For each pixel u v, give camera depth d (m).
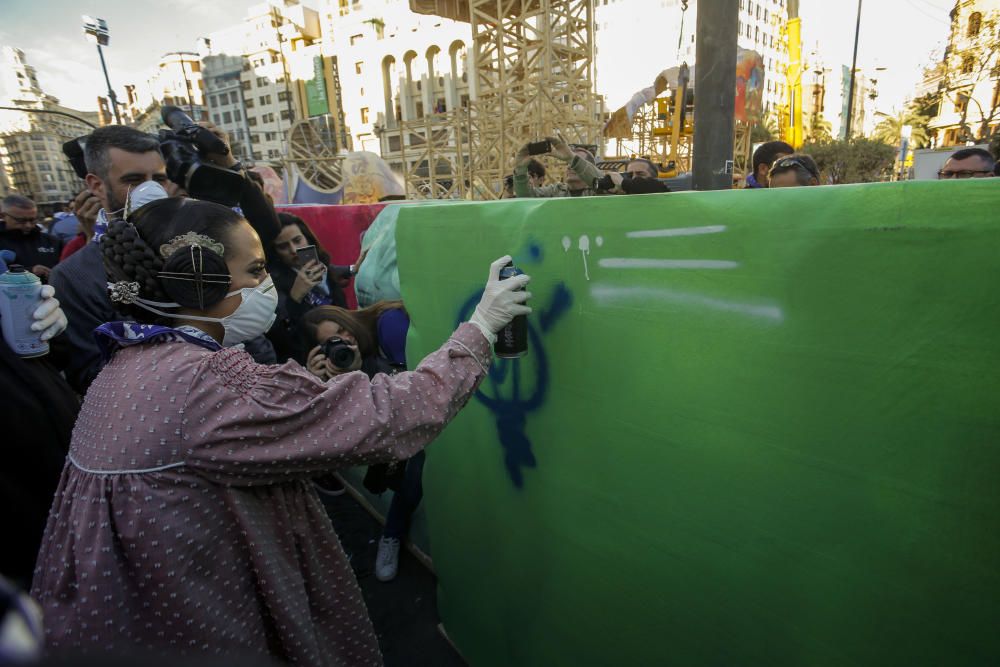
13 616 0.32
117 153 1.93
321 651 1.08
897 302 0.70
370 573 2.31
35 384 1.37
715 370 0.92
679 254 0.93
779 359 0.83
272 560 0.95
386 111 46.53
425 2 14.69
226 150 2.27
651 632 1.13
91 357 1.75
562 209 1.13
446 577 1.83
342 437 0.90
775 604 0.91
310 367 2.07
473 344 1.09
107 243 0.94
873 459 0.76
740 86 14.21
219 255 0.95
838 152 24.53
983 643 0.70
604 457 1.16
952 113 29.86
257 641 0.94
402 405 0.97
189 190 2.18
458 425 1.59
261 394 0.88
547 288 1.20
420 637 1.96
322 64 50.00
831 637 0.85
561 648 1.37
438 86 43.22
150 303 0.95
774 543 0.89
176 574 0.83
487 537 1.57
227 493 0.88
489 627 1.65
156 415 0.84
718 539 0.97
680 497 1.02
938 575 0.72
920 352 0.69
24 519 1.29
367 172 8.24
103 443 0.85
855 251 0.72
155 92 61.41
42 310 1.39
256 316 1.05
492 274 1.18
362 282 2.65
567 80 12.15
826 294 0.76
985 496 0.66
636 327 1.03
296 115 52.72
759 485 0.89
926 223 0.66
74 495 0.86
